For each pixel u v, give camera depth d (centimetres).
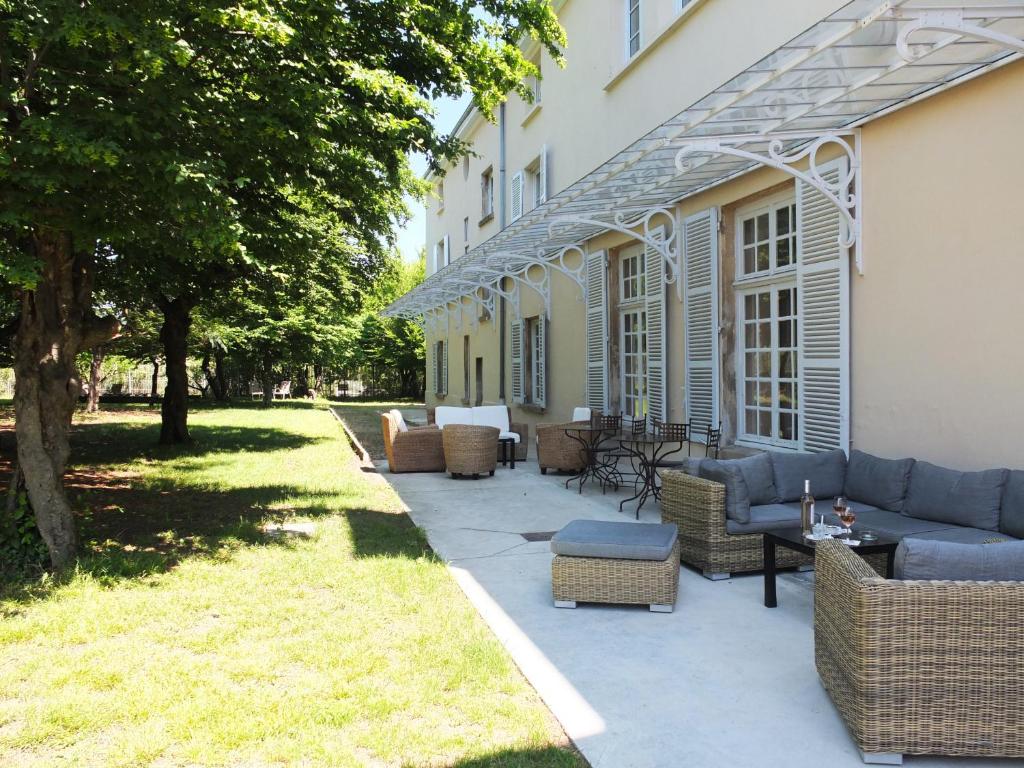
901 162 508
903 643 258
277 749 264
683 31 798
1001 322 439
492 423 1110
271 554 541
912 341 504
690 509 513
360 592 450
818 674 323
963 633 255
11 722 284
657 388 873
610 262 1016
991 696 255
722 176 721
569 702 307
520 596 454
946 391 477
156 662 341
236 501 768
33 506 487
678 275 816
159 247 556
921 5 356
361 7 531
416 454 1012
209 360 3134
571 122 1141
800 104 493
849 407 562
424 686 318
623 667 344
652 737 279
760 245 708
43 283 483
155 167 393
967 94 457
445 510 732
